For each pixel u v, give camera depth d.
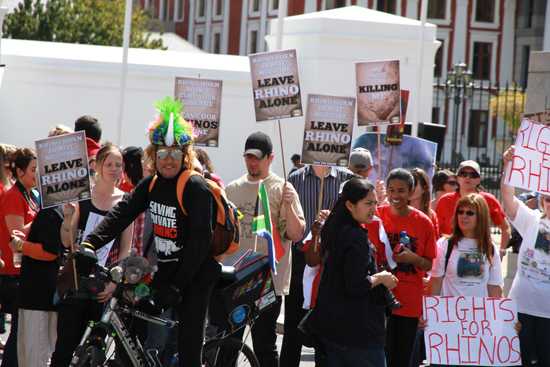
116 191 12.33
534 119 17.81
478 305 13.26
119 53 31.73
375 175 18.92
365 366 11.23
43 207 11.93
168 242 10.79
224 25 104.94
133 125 30.95
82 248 10.81
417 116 25.50
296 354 13.87
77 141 11.96
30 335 12.37
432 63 32.25
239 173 31.94
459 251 13.45
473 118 96.44
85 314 11.71
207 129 17.41
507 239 16.67
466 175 16.47
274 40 33.59
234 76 31.50
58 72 30.36
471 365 13.23
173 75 31.00
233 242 11.07
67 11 66.12
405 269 13.03
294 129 31.58
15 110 30.39
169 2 116.69
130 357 10.98
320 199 14.40
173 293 10.48
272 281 12.34
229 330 12.00
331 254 11.29
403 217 13.06
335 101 14.95
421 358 15.44
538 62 19.83
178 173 10.68
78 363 10.59
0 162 14.57
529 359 13.79
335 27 31.38
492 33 102.25
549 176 13.56
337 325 11.25
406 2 98.56
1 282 13.77
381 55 31.81
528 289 13.62
